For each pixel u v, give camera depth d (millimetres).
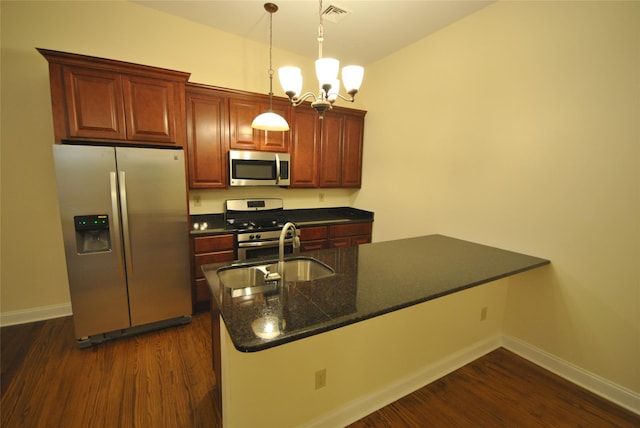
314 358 1480
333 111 3592
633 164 1673
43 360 2107
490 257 2102
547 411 1767
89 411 1679
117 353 2209
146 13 2680
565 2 1892
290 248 3230
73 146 2049
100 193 2164
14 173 2410
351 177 3855
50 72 2061
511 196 2270
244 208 3307
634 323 1730
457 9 2416
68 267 2141
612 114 1731
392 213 3439
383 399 1777
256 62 3248
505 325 2393
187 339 2414
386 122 3455
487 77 2379
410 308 1816
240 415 1331
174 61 2842
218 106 2916
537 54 2053
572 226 1949
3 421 1605
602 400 1850
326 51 3324
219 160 2984
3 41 2268
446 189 2777
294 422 1475
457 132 2643
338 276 1674
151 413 1674
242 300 1338
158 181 2367
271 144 3242
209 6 2594
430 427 1644
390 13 2518
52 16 2375
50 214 2562
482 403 1820
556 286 2059
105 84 2215
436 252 2225
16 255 2498
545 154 2053
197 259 2758
